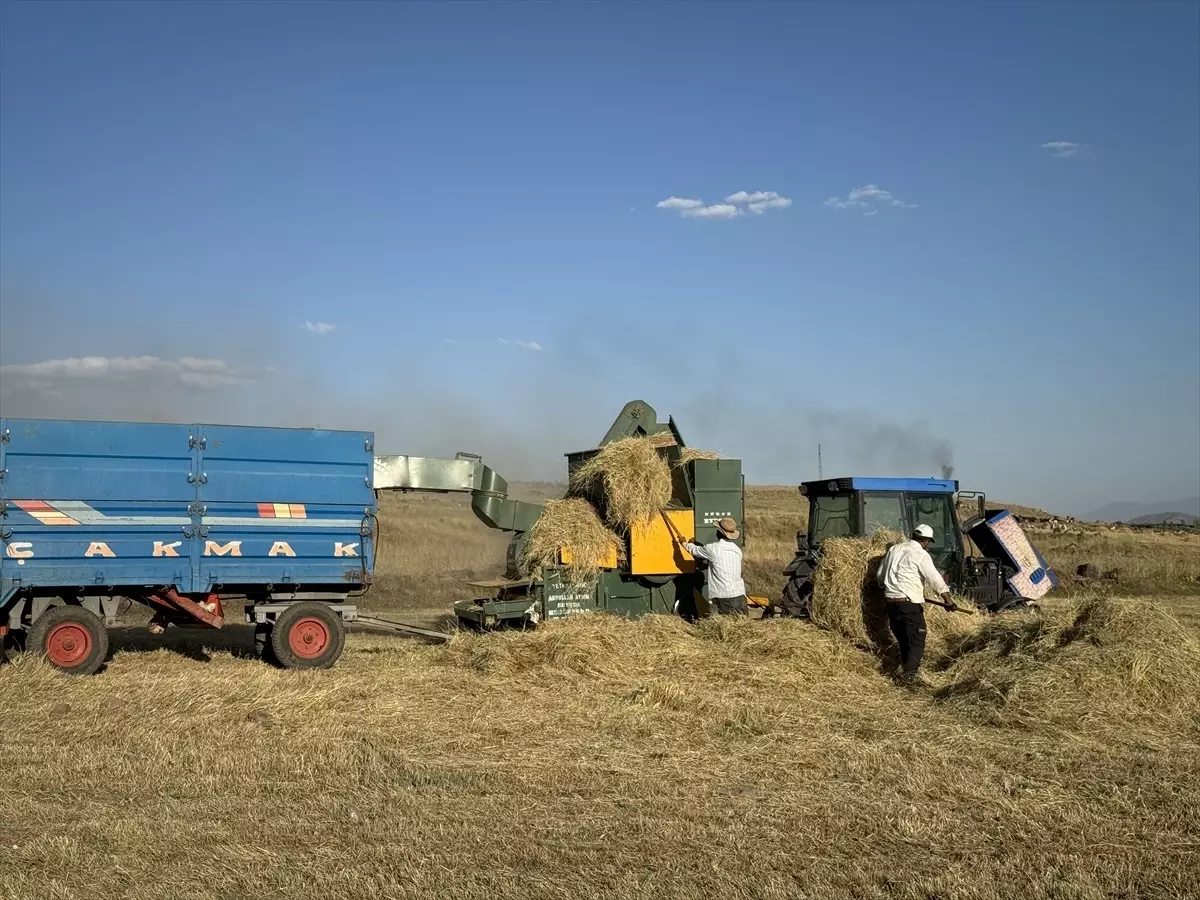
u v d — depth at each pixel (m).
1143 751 7.71
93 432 10.70
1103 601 9.88
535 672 10.27
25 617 10.73
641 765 7.19
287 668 11.13
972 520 14.45
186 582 10.99
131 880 4.96
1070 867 5.28
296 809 6.08
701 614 12.66
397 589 20.05
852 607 11.38
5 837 5.55
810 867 5.25
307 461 11.55
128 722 8.23
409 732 8.05
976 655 10.21
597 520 12.48
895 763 7.27
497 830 5.73
